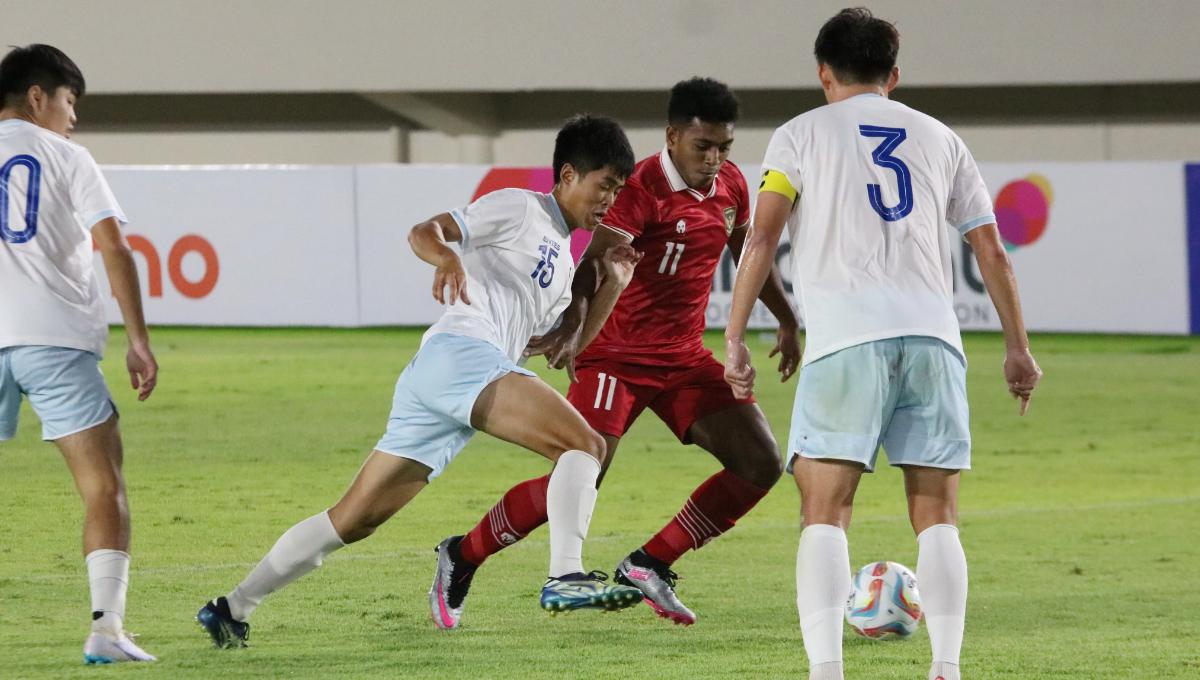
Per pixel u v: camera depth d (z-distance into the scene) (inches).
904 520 1038.4
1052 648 663.1
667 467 1283.2
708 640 671.1
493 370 586.9
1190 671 618.2
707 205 725.9
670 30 3253.0
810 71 3230.8
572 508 575.8
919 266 522.3
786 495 1155.9
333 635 670.5
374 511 603.2
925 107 3452.3
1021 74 3225.9
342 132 3548.2
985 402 1724.9
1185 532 1007.6
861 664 629.3
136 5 3307.1
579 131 613.9
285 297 2245.3
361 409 1583.4
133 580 798.5
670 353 730.2
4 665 594.2
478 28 3287.4
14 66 608.1
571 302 666.8
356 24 3304.6
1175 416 1624.0
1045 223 2234.3
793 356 759.7
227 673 588.7
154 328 2271.2
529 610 738.2
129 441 1360.7
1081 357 2097.7
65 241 593.3
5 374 590.9
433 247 578.6
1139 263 2212.1
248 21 3312.0
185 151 3548.2
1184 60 3184.1
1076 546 954.7
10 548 877.2
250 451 1310.3
